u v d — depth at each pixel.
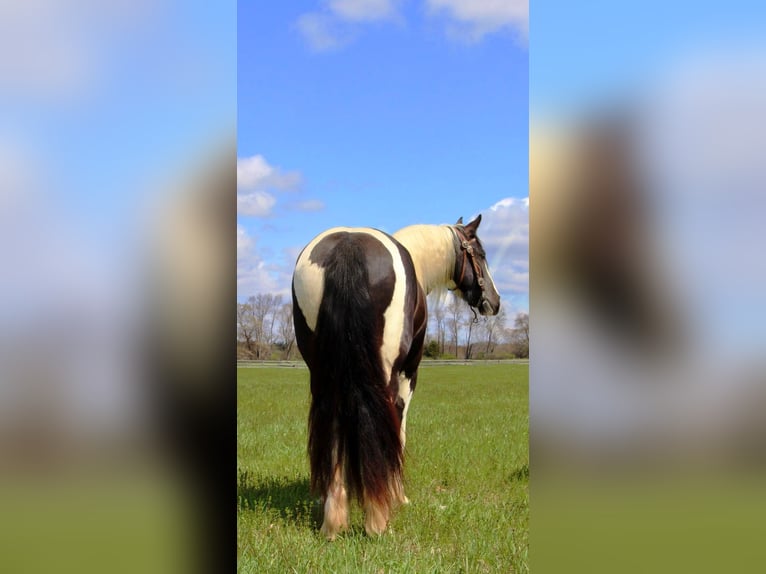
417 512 4.23
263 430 8.45
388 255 3.97
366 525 3.67
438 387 17.16
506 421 9.58
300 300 3.96
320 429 3.75
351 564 3.24
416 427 8.84
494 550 3.52
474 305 5.66
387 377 3.90
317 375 3.79
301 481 5.35
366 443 3.63
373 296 3.84
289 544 3.54
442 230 5.35
